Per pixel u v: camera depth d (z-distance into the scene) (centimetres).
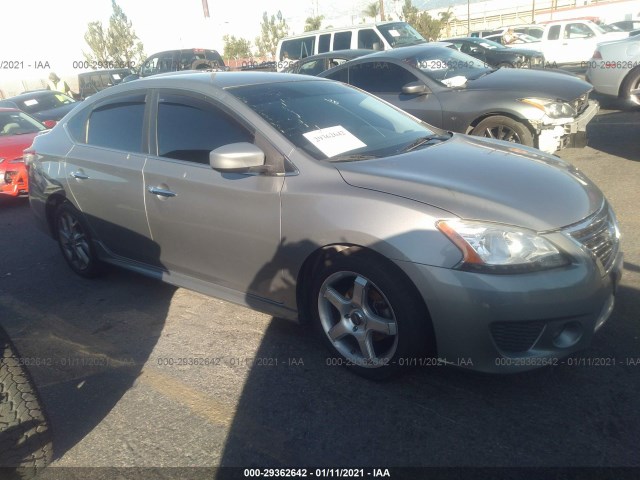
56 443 284
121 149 421
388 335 297
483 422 276
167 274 411
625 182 632
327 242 302
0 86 2892
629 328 344
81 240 488
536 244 266
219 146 359
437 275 268
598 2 4138
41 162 492
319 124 362
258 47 3762
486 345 269
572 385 298
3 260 572
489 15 4784
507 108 676
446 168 319
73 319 423
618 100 1052
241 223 340
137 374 342
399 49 835
